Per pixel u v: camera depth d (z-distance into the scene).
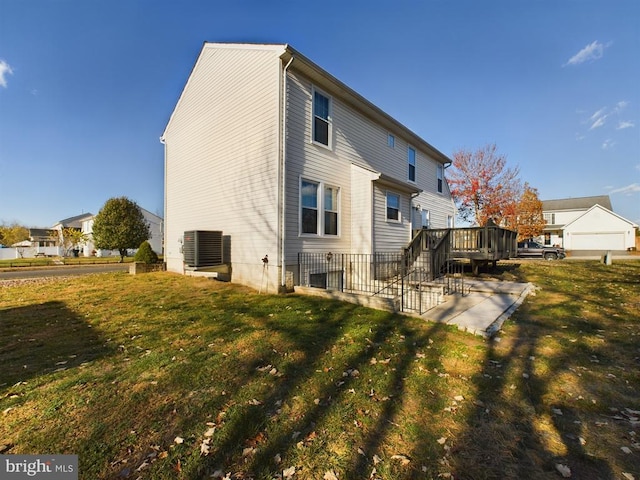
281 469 1.75
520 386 2.74
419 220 14.12
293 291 7.50
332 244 8.78
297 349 3.65
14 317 5.26
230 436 2.04
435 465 1.78
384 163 11.53
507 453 1.88
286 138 7.46
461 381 2.85
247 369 3.10
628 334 4.10
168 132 12.04
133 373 3.02
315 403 2.46
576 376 2.92
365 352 3.56
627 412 2.32
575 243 30.69
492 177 22.50
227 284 8.49
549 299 6.28
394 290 7.76
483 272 10.44
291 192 7.61
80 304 6.24
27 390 2.69
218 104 9.29
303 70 7.84
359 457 1.85
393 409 2.38
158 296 6.99
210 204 9.66
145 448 1.93
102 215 24.23
